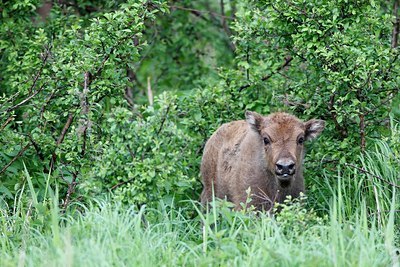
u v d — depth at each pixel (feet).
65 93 46.32
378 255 35.65
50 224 39.27
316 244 35.68
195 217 45.75
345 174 45.83
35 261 35.22
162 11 45.85
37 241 38.19
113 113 44.11
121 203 40.63
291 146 41.96
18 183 44.45
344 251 34.30
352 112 45.19
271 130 42.52
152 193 42.96
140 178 42.52
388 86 45.60
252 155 43.55
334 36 44.78
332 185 45.98
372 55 45.50
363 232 37.70
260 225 39.40
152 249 36.37
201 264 34.42
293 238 37.42
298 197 43.39
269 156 42.29
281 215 38.50
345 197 43.06
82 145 44.27
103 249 34.73
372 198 43.78
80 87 45.57
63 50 45.75
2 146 45.37
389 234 36.78
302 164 44.09
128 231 37.58
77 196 43.93
